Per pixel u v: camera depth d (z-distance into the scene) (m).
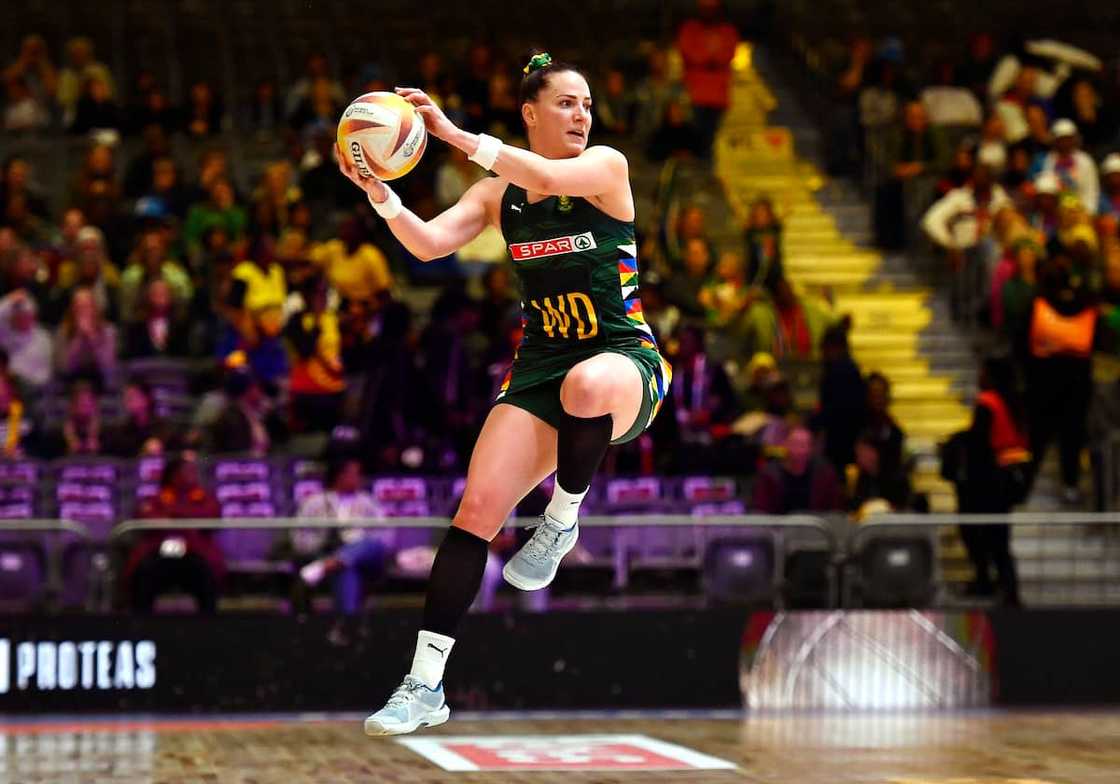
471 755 18.58
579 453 10.47
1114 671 24.97
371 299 31.09
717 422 29.28
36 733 21.14
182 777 16.55
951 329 35.62
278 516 27.39
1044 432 29.73
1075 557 25.38
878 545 25.00
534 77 11.05
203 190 35.31
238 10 45.72
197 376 30.59
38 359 30.70
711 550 24.92
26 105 39.12
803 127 42.81
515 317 29.78
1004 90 40.50
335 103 39.00
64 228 33.97
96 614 23.62
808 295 35.53
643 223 37.12
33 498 27.17
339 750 19.11
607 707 24.28
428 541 24.53
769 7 45.06
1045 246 33.00
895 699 24.64
